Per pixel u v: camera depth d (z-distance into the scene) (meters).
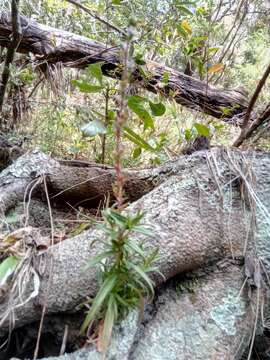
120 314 1.12
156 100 2.61
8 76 2.43
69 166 1.80
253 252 1.35
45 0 3.21
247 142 2.32
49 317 1.24
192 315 1.24
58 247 1.28
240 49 4.37
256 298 1.30
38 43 2.62
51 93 2.90
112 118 1.64
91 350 1.09
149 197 1.42
